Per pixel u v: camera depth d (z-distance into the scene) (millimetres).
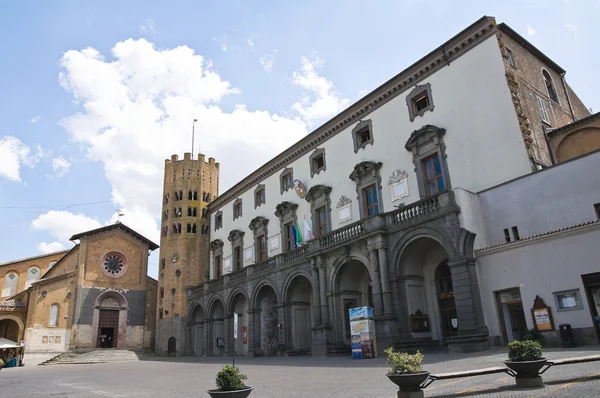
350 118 36531
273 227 44500
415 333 26516
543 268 20312
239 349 44500
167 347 54656
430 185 29594
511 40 29422
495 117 26547
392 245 27609
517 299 21281
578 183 21562
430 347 26531
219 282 48219
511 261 21609
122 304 61094
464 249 23219
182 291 55531
